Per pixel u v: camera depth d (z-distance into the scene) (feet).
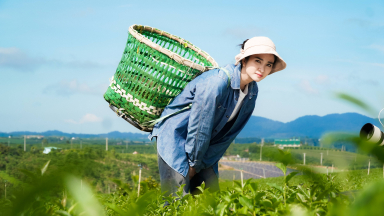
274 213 3.43
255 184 3.73
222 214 3.79
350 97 1.30
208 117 11.75
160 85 12.34
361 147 1.28
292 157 1.97
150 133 13.85
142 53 12.29
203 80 11.93
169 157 12.08
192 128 11.93
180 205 6.53
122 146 345.51
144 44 12.14
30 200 1.64
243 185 4.42
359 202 1.24
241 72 12.31
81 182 1.59
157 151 12.46
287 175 3.00
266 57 11.78
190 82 12.50
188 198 6.12
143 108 12.75
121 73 13.02
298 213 2.87
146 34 15.80
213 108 11.66
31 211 2.82
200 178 13.70
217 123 12.57
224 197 4.08
